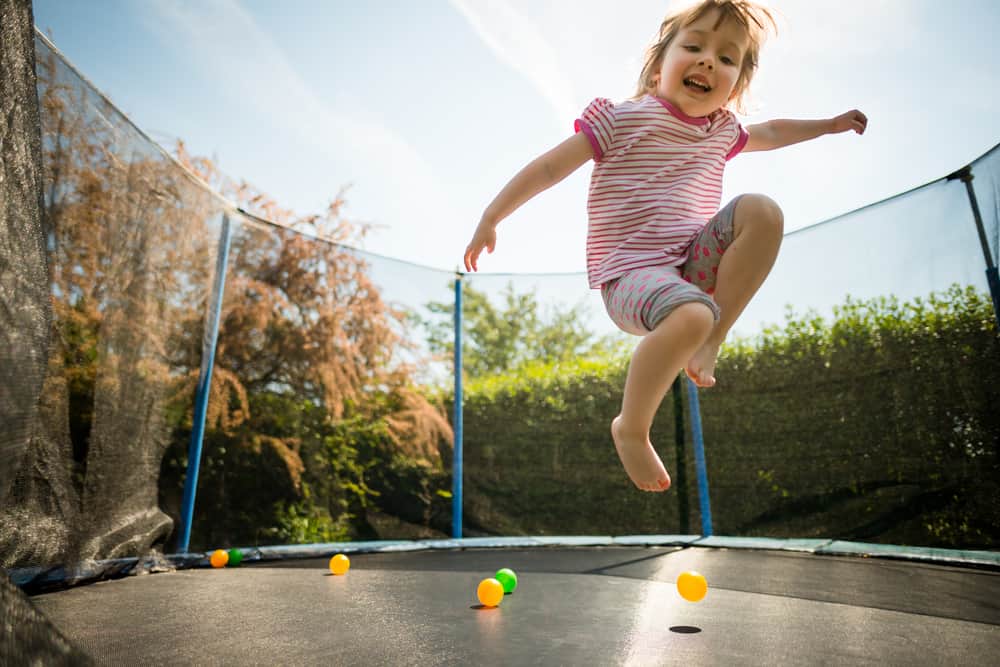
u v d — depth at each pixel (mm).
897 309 3479
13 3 1188
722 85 1512
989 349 3082
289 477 3914
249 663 1430
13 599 871
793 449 3865
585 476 4457
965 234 3178
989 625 1814
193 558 3252
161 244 3180
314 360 4172
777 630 1745
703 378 1328
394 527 4195
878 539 3438
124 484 2939
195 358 3527
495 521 4418
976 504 3107
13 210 1154
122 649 1555
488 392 4656
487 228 1502
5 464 1095
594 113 1567
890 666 1404
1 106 1133
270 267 4125
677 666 1396
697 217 1526
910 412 3395
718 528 4086
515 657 1469
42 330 1231
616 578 2771
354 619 1902
